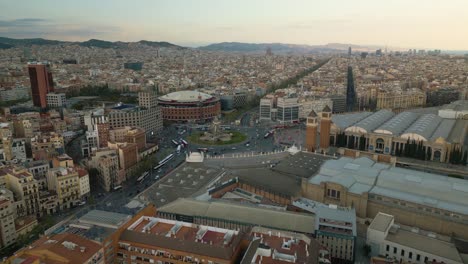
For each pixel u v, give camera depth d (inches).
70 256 5969.5
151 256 6722.4
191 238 6875.0
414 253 7775.6
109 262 6742.1
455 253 7578.7
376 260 7372.1
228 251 6363.2
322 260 7165.4
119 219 7298.2
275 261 5954.7
